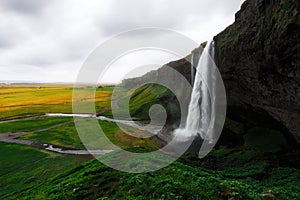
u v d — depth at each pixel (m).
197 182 11.69
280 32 14.51
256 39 17.61
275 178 16.20
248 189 12.10
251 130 25.61
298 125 18.81
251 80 20.34
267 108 21.34
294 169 17.08
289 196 12.41
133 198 10.51
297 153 20.09
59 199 11.99
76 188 12.63
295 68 14.34
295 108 17.31
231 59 21.92
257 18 18.33
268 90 18.84
